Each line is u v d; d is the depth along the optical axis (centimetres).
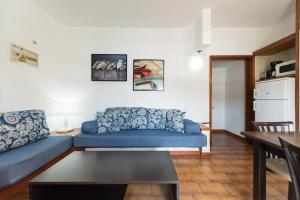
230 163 288
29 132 232
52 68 332
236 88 487
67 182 135
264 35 377
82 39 369
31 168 184
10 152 195
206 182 224
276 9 298
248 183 222
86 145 293
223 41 379
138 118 348
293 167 100
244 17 328
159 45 374
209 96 376
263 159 157
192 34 351
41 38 300
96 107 372
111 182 136
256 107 357
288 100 281
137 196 195
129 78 374
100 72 370
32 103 279
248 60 407
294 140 137
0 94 220
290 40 288
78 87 370
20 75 253
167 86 376
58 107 344
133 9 297
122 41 372
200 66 376
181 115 338
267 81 324
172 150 323
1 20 219
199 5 283
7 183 159
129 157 194
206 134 323
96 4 283
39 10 293
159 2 275
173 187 160
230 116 527
